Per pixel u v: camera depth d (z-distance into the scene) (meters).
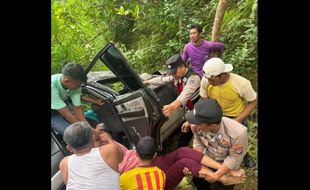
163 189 2.93
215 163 3.07
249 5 5.61
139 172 2.91
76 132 2.60
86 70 3.58
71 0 5.99
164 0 7.02
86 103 3.87
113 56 3.47
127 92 4.01
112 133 3.78
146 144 2.92
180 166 3.18
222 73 3.26
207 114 2.84
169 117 4.05
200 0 6.63
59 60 5.54
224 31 5.73
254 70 5.04
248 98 3.35
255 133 4.32
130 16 7.64
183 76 4.02
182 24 6.39
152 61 6.70
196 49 4.44
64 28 6.11
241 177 3.04
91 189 2.59
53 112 3.54
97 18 6.50
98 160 2.62
